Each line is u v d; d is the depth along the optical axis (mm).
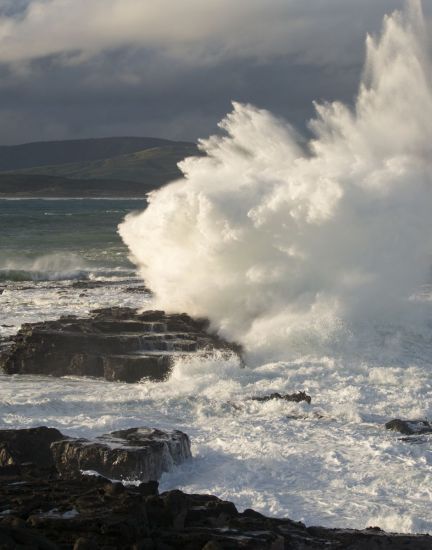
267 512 19656
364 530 16984
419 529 18609
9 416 28734
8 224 170375
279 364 37000
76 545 13266
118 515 15109
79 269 87188
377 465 23391
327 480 22141
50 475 19953
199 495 18188
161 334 38719
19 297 60594
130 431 23438
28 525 14703
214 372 35438
